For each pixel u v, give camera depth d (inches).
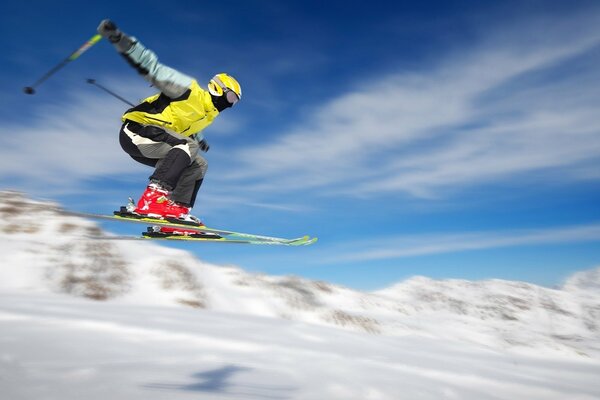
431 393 253.6
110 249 536.4
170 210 175.6
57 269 465.4
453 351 503.2
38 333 246.8
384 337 556.1
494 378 338.6
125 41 155.7
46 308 336.2
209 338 299.9
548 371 450.9
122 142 179.9
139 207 171.6
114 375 180.5
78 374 173.9
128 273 507.5
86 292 446.3
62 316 296.5
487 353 529.3
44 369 175.8
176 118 175.8
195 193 192.5
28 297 390.9
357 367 285.7
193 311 458.9
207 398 171.0
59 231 535.5
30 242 499.2
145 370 197.5
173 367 214.1
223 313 484.1
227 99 181.6
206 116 179.3
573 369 487.2
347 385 231.1
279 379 223.0
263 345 305.6
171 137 176.4
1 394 140.8
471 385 309.6
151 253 577.6
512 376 367.9
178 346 268.5
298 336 395.5
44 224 540.4
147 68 163.9
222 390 188.1
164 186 171.8
